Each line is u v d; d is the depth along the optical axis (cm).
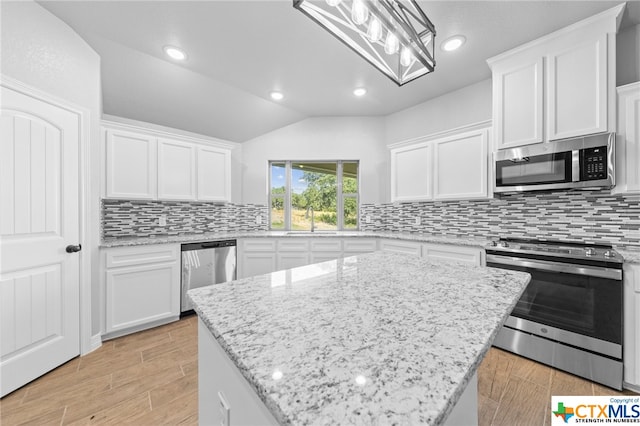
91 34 199
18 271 162
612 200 198
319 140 384
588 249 188
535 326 185
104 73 236
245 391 56
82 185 198
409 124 347
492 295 85
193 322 257
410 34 108
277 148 386
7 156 157
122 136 249
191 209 333
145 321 238
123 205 283
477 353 51
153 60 234
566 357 173
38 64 172
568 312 173
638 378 151
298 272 116
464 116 293
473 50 221
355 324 64
